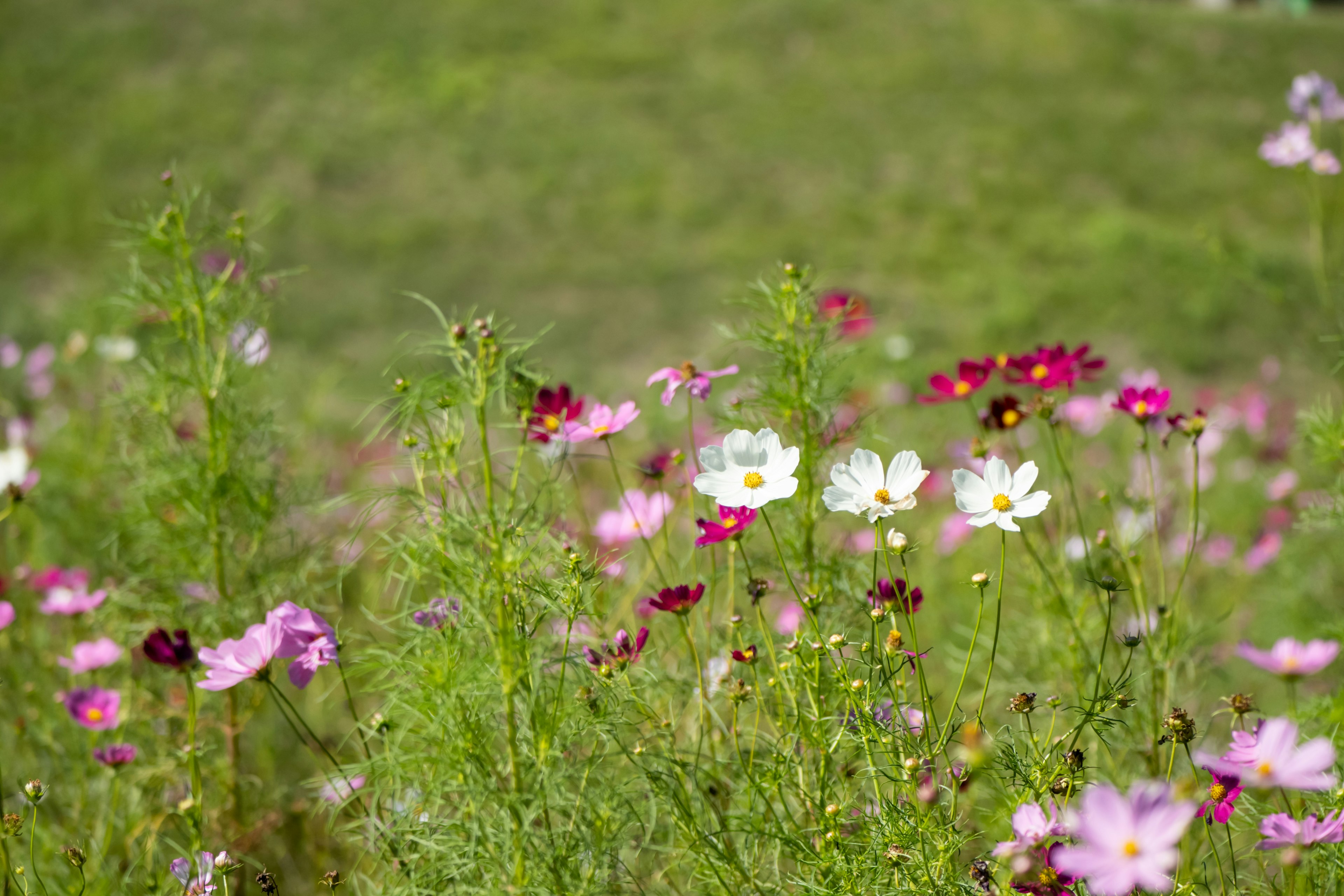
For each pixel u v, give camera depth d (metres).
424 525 1.90
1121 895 1.69
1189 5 15.53
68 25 11.15
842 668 1.87
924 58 12.06
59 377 3.28
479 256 7.80
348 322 6.55
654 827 1.95
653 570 2.22
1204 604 2.71
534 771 1.87
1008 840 1.86
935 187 9.21
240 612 2.21
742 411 2.09
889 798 1.89
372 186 8.91
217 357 2.24
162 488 2.22
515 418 2.01
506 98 10.45
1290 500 3.07
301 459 2.65
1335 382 3.76
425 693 1.86
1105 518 2.49
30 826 2.12
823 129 10.29
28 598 2.48
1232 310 6.25
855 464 1.89
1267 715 2.42
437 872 1.86
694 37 12.41
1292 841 1.80
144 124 9.41
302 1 12.09
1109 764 2.09
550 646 1.91
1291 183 9.52
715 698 2.03
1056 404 2.18
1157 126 10.84
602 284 7.44
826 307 2.14
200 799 2.03
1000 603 1.84
